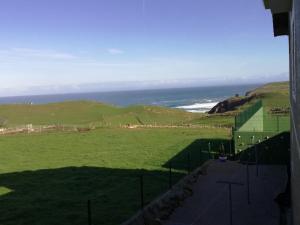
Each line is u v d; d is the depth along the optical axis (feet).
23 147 104.37
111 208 47.65
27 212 47.06
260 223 43.57
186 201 52.54
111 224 42.24
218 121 167.32
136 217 43.80
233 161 76.84
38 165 78.89
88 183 61.36
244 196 53.98
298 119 17.29
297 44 16.84
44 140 116.57
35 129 141.49
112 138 117.29
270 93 299.79
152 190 55.31
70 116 225.76
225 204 50.67
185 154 85.20
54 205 49.70
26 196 54.70
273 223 43.45
